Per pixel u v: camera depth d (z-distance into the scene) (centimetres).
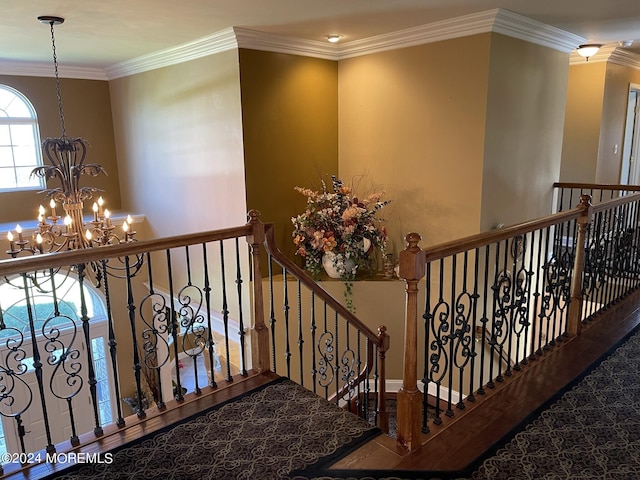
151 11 368
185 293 592
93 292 630
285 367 512
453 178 455
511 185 475
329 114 537
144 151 623
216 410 246
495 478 195
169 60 537
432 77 453
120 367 661
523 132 477
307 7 367
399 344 508
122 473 201
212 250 535
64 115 643
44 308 604
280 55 483
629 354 299
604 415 236
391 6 371
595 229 350
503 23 411
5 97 610
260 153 483
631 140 696
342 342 509
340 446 217
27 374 585
